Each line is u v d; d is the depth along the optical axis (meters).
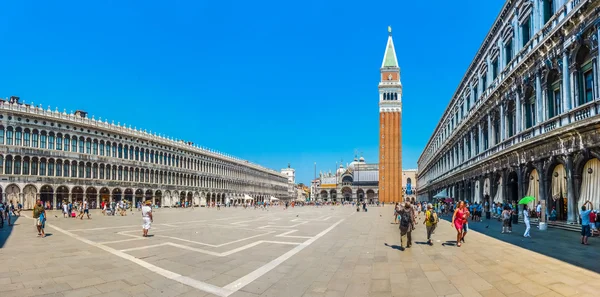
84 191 71.81
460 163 56.31
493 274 11.52
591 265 12.68
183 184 101.31
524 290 9.66
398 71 143.62
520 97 31.55
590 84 22.55
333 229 27.59
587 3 21.12
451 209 50.56
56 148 68.56
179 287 10.25
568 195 23.62
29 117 64.50
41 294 9.48
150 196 88.38
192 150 105.81
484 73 42.97
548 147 25.97
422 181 130.62
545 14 27.78
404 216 16.97
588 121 20.58
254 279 11.19
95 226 29.28
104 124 78.06
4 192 59.84
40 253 15.51
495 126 39.09
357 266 13.10
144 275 11.59
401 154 137.88
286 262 13.82
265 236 22.34
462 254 15.37
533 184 29.45
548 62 26.30
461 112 57.12
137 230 25.78
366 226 30.67
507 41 35.00
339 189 189.00
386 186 136.88
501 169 35.56
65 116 70.44
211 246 17.81
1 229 26.64
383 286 10.37
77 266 12.86
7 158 61.06
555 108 26.48
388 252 16.16
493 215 37.09
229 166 129.62
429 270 12.33
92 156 74.50
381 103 141.38
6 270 12.21
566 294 9.26
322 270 12.46
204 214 53.66
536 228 25.58
